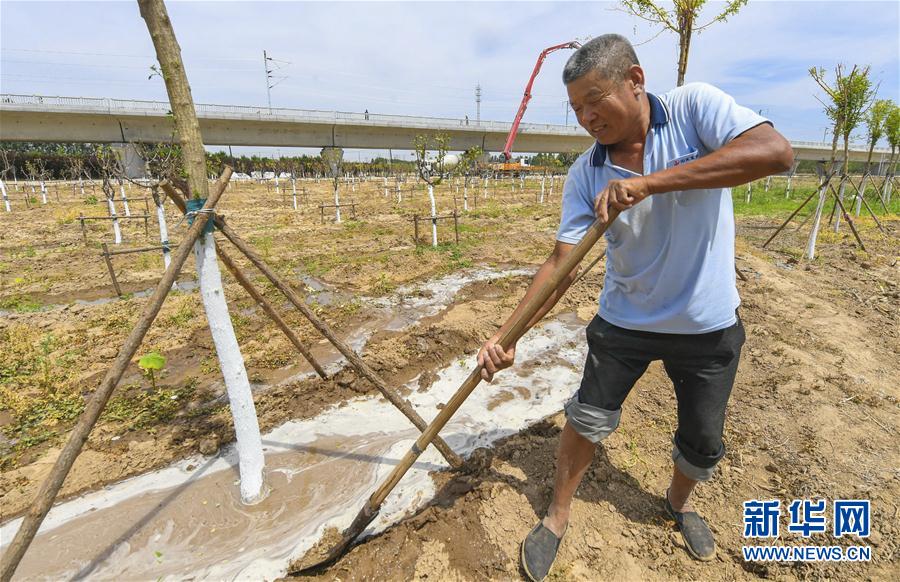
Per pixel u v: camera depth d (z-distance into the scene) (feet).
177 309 21.18
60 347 17.39
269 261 31.07
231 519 9.53
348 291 24.50
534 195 89.81
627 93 5.96
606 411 7.27
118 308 21.50
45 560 8.70
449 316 19.92
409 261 30.30
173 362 16.26
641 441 10.95
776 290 21.45
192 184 7.95
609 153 6.78
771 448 10.61
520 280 25.44
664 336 6.80
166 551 8.85
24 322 19.98
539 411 12.84
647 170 6.33
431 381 14.69
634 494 9.42
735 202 67.92
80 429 6.54
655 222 6.37
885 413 11.86
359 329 19.07
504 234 40.73
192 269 29.32
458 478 10.13
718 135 5.72
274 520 9.48
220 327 8.84
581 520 8.82
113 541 9.07
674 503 8.57
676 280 6.46
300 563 8.47
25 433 12.34
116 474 10.75
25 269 29.22
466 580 7.88
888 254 30.35
